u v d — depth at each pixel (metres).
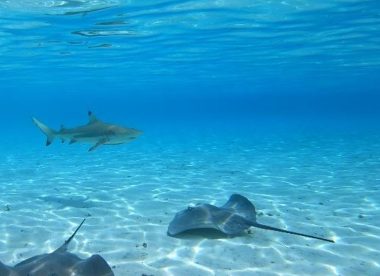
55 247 7.44
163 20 18.66
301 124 60.41
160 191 12.62
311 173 15.55
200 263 6.48
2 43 23.27
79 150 27.84
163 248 7.22
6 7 15.43
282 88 78.88
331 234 7.89
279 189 12.57
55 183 14.66
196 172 16.50
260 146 26.86
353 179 13.97
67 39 22.44
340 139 30.11
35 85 55.59
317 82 62.75
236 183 13.80
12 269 4.58
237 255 6.80
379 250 6.97
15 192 12.94
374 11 17.78
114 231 8.35
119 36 22.09
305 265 6.34
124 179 15.16
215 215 7.58
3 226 8.84
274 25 20.47
